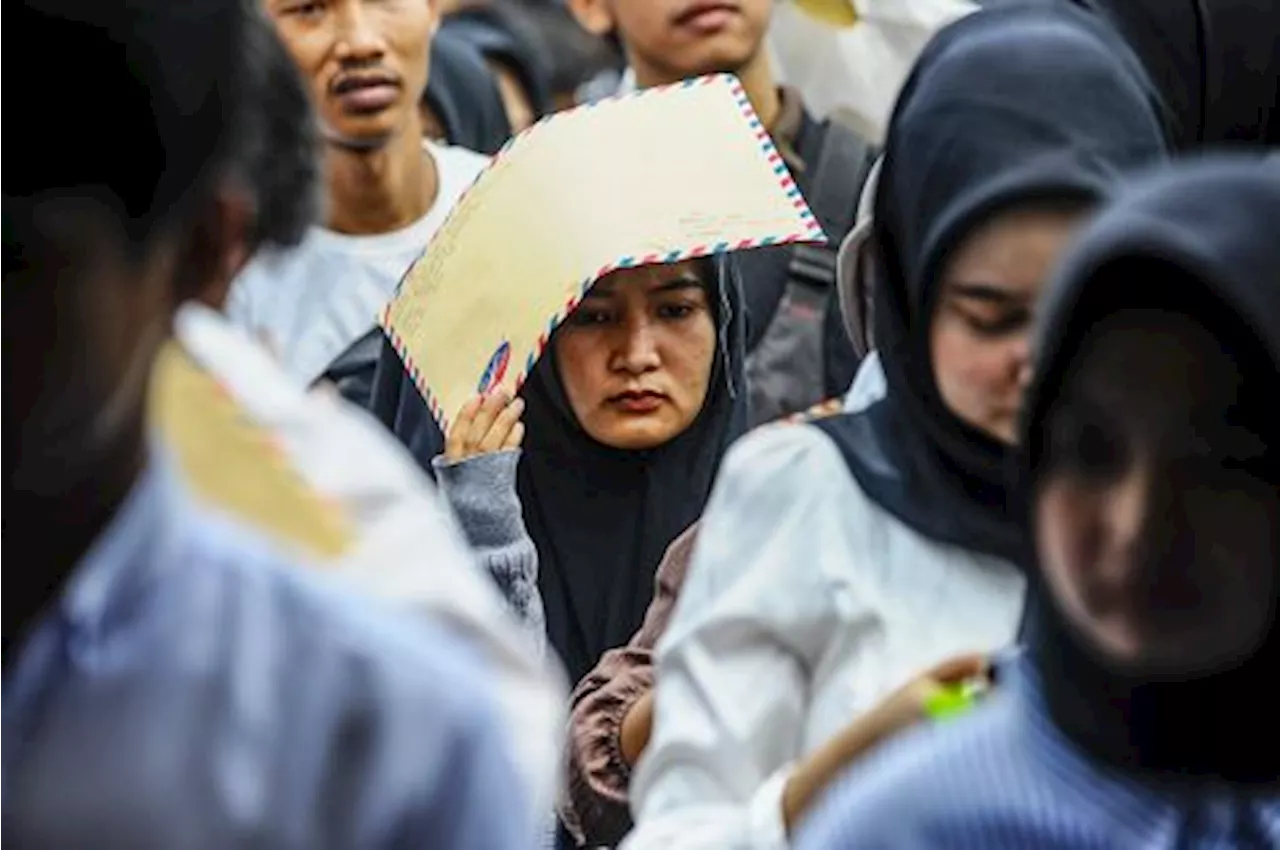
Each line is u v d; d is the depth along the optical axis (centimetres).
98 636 462
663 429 873
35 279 468
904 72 1077
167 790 456
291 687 462
